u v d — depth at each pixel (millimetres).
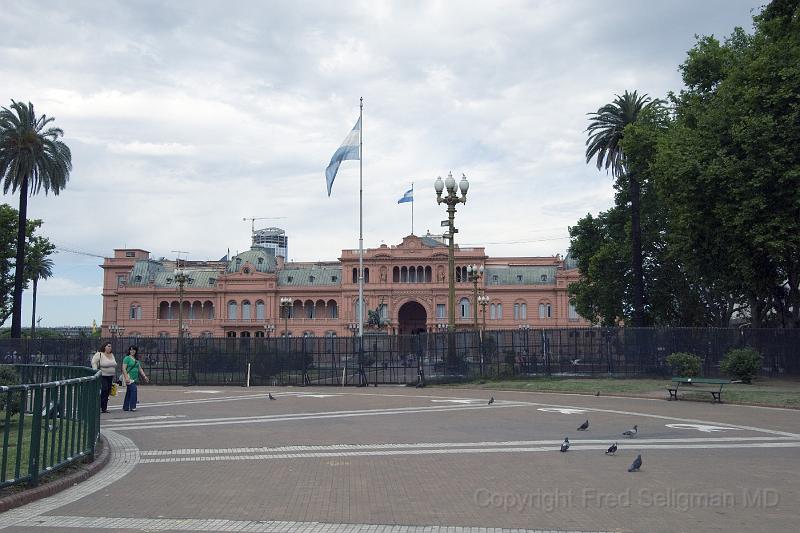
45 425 11500
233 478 12195
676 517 9422
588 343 37000
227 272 125750
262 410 24234
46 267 92625
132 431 18719
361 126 52812
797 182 33531
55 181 58906
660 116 48406
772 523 9102
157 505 10195
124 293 125188
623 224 57781
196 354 40156
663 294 55938
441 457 14180
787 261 37719
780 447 15469
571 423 19953
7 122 56500
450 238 37812
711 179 35781
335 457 14273
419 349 37188
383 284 116750
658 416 21797
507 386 33812
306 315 123500
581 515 9539
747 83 36500
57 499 10641
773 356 36875
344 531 8766
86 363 43594
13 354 45125
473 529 8852
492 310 117250
